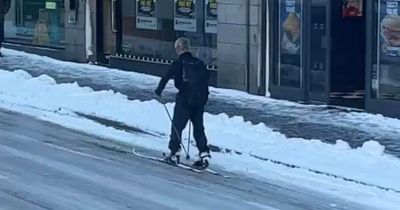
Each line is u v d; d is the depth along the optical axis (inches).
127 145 512.1
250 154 486.0
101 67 877.2
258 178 430.0
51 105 655.1
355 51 650.8
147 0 828.6
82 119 602.9
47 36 963.3
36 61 914.1
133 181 414.6
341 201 384.8
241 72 714.2
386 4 599.8
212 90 724.0
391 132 544.1
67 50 926.4
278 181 423.5
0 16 962.1
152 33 825.5
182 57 453.4
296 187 411.2
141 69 836.0
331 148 494.3
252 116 603.5
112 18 874.1
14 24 1015.0
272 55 690.8
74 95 691.4
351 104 650.8
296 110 628.7
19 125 576.4
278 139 521.7
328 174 436.5
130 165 453.7
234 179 426.6
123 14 861.8
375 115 604.7
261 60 695.7
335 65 650.8
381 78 608.7
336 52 649.6
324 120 587.2
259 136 531.2
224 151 496.4
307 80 661.9
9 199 369.1
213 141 517.3
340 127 561.0
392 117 599.2
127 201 373.1
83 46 904.3
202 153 448.5
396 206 376.5
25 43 1000.9
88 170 436.8
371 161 460.1
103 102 660.7
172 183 413.4
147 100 665.6
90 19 895.7
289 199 386.9
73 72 832.3
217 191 399.2
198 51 767.7
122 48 866.1
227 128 557.6
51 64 892.6
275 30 687.1
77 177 418.6
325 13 645.9
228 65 726.5
